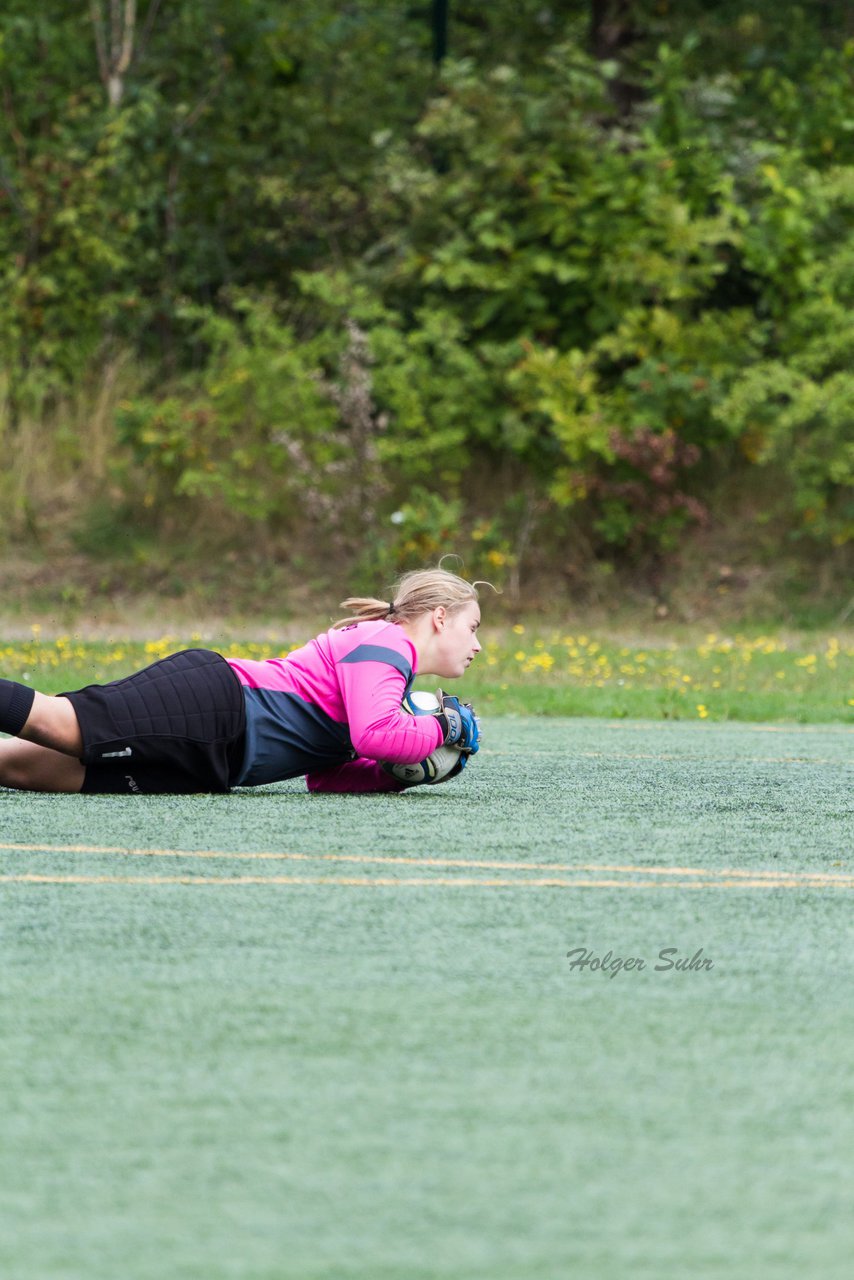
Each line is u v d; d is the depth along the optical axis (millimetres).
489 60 74688
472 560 55219
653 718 30406
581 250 55062
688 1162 6727
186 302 61750
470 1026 8617
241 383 56625
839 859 14234
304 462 55531
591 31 71562
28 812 16062
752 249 55031
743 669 39438
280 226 66000
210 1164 6645
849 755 24016
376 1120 7160
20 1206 6223
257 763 17250
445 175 59062
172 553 56875
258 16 65812
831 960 10273
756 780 20422
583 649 45219
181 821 15633
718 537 56281
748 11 69875
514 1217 6137
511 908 11688
